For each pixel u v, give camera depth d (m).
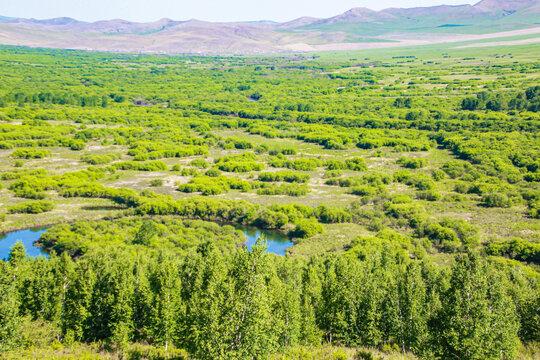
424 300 44.25
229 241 83.19
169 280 44.81
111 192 107.25
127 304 44.66
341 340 45.09
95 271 49.62
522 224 88.75
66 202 102.50
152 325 43.56
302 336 42.97
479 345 33.31
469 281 36.22
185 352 42.66
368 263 56.50
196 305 40.59
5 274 41.78
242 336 32.41
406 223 91.25
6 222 89.38
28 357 38.53
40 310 45.38
